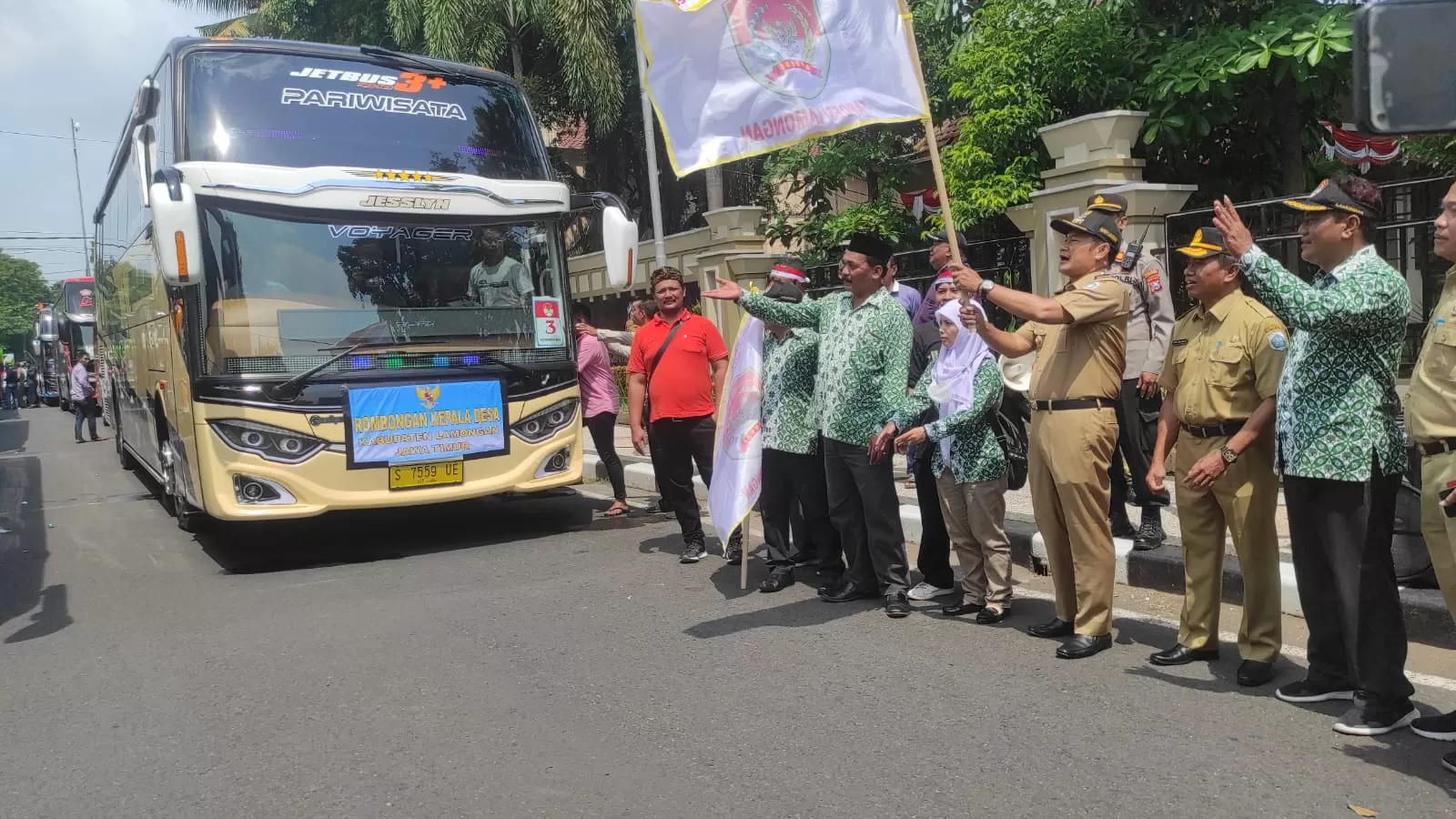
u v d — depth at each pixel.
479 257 8.00
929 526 6.07
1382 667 3.94
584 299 20.80
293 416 7.25
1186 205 9.35
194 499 7.79
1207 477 4.39
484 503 10.04
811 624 5.65
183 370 7.65
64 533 9.30
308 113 7.65
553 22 17.83
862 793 3.64
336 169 7.50
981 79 10.59
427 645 5.54
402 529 8.94
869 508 5.73
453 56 17.25
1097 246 4.80
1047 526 5.16
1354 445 3.91
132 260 10.49
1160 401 6.27
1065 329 4.93
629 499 9.99
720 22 5.38
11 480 13.44
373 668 5.20
